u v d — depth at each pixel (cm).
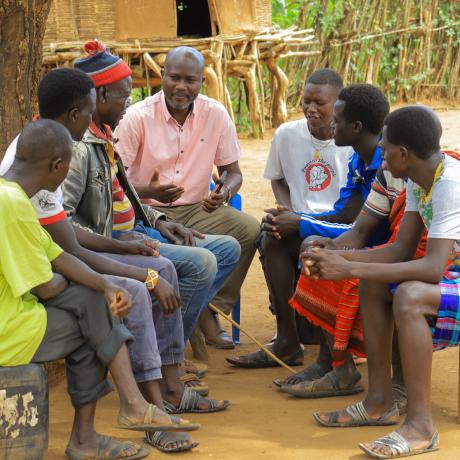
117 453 346
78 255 364
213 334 532
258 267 748
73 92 370
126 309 335
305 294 431
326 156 510
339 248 437
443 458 347
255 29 1241
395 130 368
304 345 536
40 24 459
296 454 357
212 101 522
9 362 324
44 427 330
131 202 463
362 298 385
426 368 354
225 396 437
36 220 326
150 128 510
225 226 515
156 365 368
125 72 421
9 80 453
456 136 1309
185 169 517
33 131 331
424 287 357
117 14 1127
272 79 1345
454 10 1644
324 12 1470
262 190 995
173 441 361
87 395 344
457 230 360
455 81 1659
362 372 476
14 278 319
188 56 493
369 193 461
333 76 498
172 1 1157
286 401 429
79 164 395
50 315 337
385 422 387
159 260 402
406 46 1598
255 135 1316
